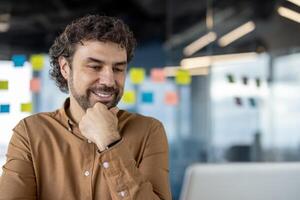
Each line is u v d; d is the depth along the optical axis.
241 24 5.34
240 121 4.72
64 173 1.05
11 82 2.26
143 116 1.16
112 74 1.01
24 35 4.49
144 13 5.05
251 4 5.24
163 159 1.10
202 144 4.68
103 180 1.03
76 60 1.04
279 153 4.84
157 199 1.00
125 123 1.12
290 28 5.20
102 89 1.02
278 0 5.14
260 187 0.75
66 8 4.71
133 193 0.96
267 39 5.22
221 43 5.25
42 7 4.57
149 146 1.10
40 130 1.08
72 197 1.03
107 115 1.00
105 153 0.97
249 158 4.83
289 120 4.84
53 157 1.06
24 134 1.08
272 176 0.75
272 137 4.84
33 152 1.06
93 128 0.99
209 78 4.77
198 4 5.15
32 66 2.87
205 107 4.64
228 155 4.76
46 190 1.05
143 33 5.08
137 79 3.73
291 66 5.02
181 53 5.11
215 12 5.28
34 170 1.05
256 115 4.71
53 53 1.17
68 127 1.08
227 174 0.75
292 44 5.16
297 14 5.12
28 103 2.27
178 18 5.16
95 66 1.02
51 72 1.21
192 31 5.18
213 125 4.69
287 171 0.76
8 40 4.41
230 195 0.74
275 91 4.81
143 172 1.07
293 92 4.86
